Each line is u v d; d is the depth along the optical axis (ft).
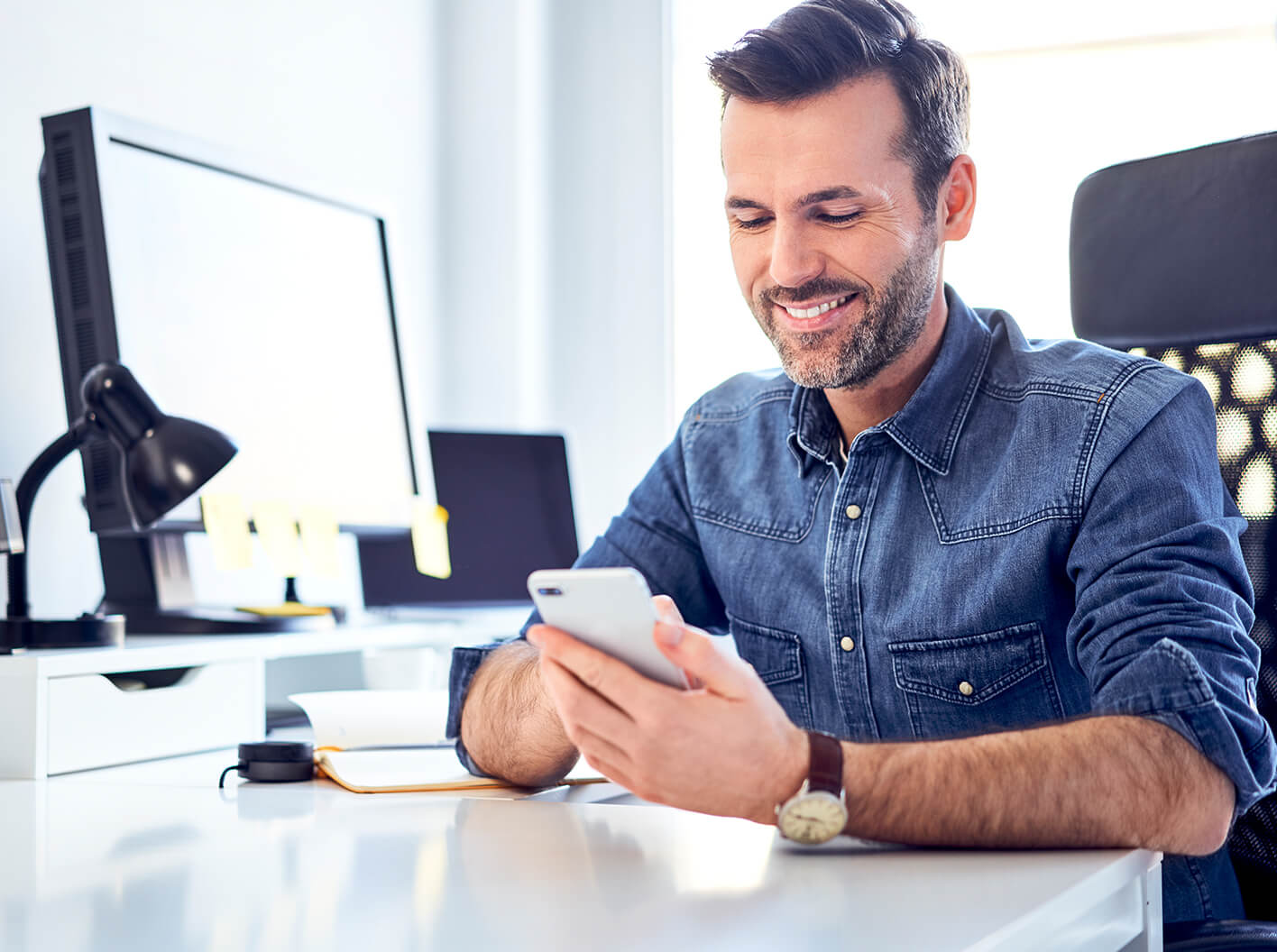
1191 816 2.26
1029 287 8.51
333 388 5.59
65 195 4.44
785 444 3.75
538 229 9.14
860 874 2.00
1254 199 3.73
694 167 9.46
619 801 3.04
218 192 5.01
